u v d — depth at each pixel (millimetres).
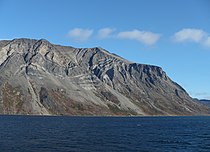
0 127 152250
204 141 106062
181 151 80500
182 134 136750
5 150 75062
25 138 102188
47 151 75188
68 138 107188
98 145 89562
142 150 81438
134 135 127188
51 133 126312
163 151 80250
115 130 155250
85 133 131500
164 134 135625
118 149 82375
